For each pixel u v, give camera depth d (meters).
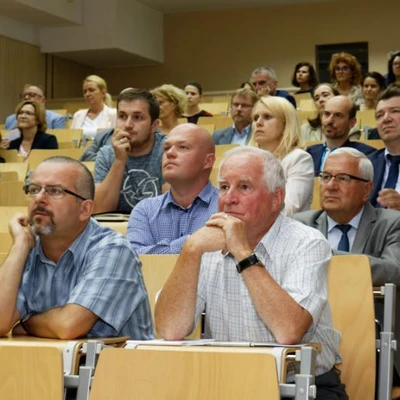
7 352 2.25
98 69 17.73
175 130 3.89
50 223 2.94
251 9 16.86
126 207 4.73
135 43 16.45
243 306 2.76
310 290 2.65
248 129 7.23
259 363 2.04
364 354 3.03
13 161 8.03
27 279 3.05
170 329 2.67
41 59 16.31
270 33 16.75
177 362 2.12
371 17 16.14
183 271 2.67
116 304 2.92
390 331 3.06
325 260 2.78
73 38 16.08
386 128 4.79
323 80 16.45
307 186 4.45
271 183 2.76
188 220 3.88
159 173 4.73
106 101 10.25
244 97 7.18
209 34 17.11
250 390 2.04
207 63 17.14
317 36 16.45
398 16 15.99
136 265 3.04
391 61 9.06
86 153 6.31
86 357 2.41
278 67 16.72
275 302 2.54
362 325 3.04
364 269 3.08
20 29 15.76
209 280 2.83
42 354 2.23
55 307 2.94
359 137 6.75
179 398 2.09
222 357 2.08
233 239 2.63
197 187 3.89
